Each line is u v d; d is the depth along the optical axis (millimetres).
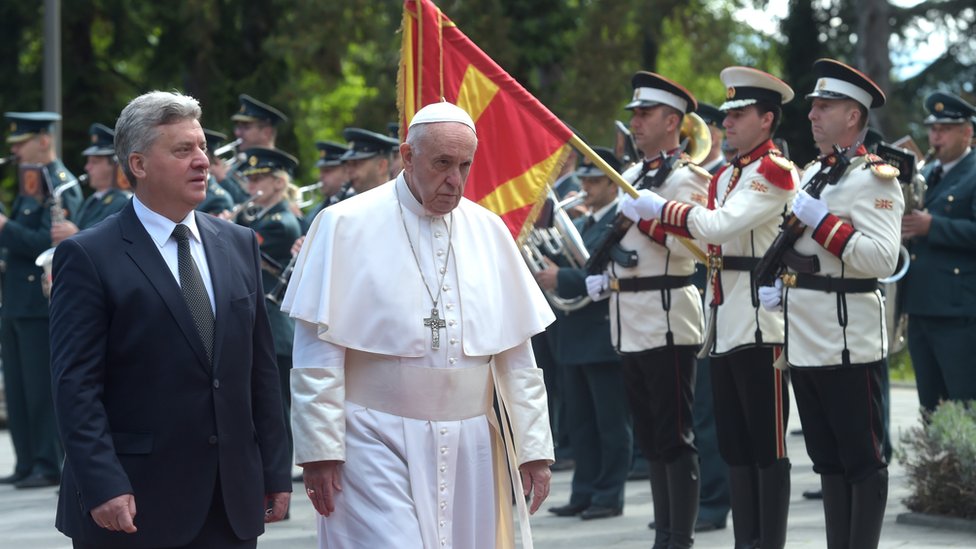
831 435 10664
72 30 41281
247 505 7551
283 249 16359
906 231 14867
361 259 8023
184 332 7410
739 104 11289
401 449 7895
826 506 10766
